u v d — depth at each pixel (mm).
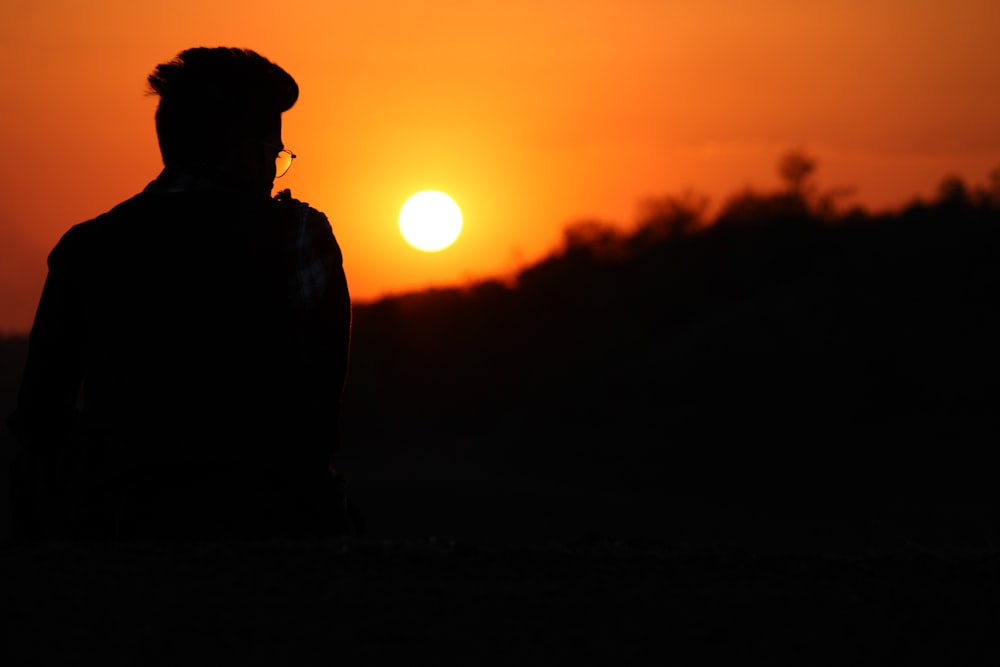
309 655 5387
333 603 6062
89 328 7141
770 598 6484
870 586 6836
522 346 102562
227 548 6914
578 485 66312
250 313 7105
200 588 6238
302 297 7203
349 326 7383
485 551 7285
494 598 6258
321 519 7316
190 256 7105
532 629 5812
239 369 7082
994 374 64062
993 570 7293
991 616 6262
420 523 51281
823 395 67312
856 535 45344
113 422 7062
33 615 5758
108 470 7051
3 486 77438
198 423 7039
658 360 82625
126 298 7070
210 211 7188
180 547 6930
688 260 103438
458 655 5457
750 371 73500
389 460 84875
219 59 7406
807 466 60094
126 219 7207
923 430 60844
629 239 112938
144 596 6082
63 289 7191
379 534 47875
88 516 7086
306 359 7238
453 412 96500
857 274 80562
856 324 73500
